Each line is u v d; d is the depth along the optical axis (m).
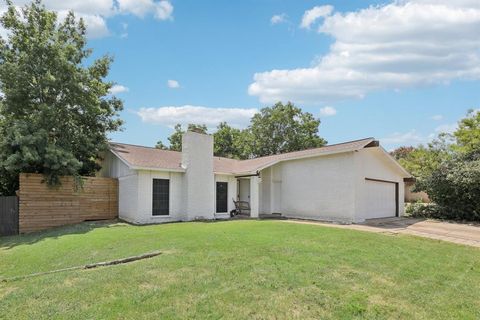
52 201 14.98
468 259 8.17
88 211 16.14
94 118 18.61
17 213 14.17
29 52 16.05
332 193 16.72
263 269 6.62
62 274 6.70
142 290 5.55
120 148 18.16
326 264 7.05
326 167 17.12
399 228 13.88
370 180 17.39
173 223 15.29
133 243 9.61
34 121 15.61
